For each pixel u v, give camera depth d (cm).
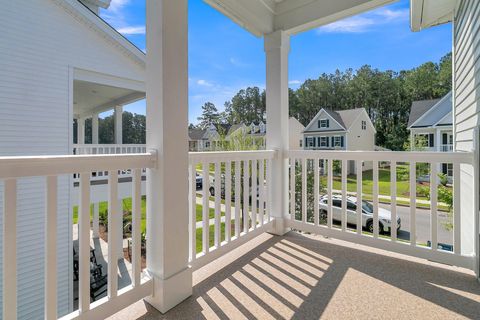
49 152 477
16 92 443
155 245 154
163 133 149
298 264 213
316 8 257
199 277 192
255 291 173
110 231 136
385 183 1040
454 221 201
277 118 287
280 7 280
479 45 229
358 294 169
